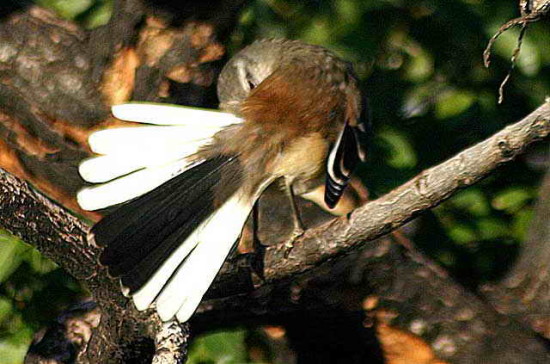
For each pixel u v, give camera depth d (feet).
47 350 32.12
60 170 35.29
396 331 33.47
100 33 34.40
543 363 32.78
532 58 45.47
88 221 36.60
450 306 33.24
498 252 42.11
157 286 24.11
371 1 46.50
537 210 36.78
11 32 35.17
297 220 28.17
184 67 34.09
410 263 33.19
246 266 25.79
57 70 34.71
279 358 35.81
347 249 24.98
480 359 33.06
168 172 25.86
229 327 34.45
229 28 34.40
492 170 23.35
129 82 34.24
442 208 43.09
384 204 24.27
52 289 38.01
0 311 37.76
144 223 24.93
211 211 25.49
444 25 46.55
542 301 35.47
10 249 36.70
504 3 46.01
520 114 45.65
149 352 27.53
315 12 46.55
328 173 28.35
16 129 35.27
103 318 27.37
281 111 28.94
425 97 45.65
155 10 33.40
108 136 25.73
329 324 33.83
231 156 27.17
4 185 26.23
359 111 30.94
